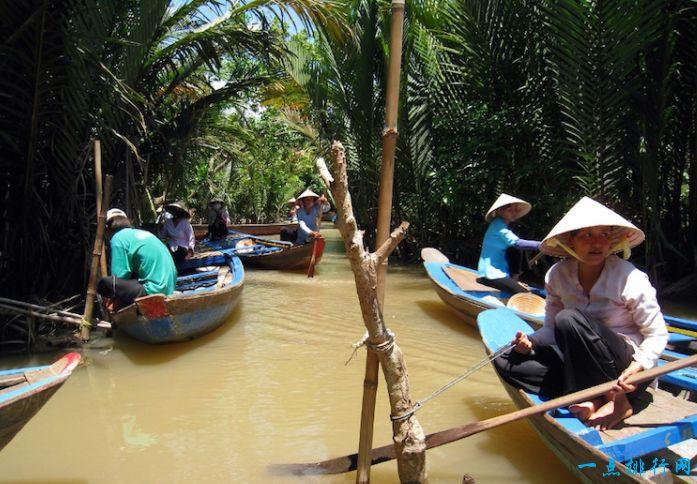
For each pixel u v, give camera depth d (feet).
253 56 30.96
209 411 12.75
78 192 22.29
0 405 8.16
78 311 20.38
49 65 17.99
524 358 10.15
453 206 32.40
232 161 61.77
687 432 8.31
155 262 17.88
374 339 8.68
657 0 20.90
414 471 8.89
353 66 34.83
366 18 33.45
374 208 39.34
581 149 24.12
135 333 16.93
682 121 24.95
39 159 19.57
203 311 17.46
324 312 22.17
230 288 19.02
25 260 19.45
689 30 23.03
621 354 9.07
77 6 17.92
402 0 8.25
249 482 9.66
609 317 9.54
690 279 24.76
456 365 15.78
